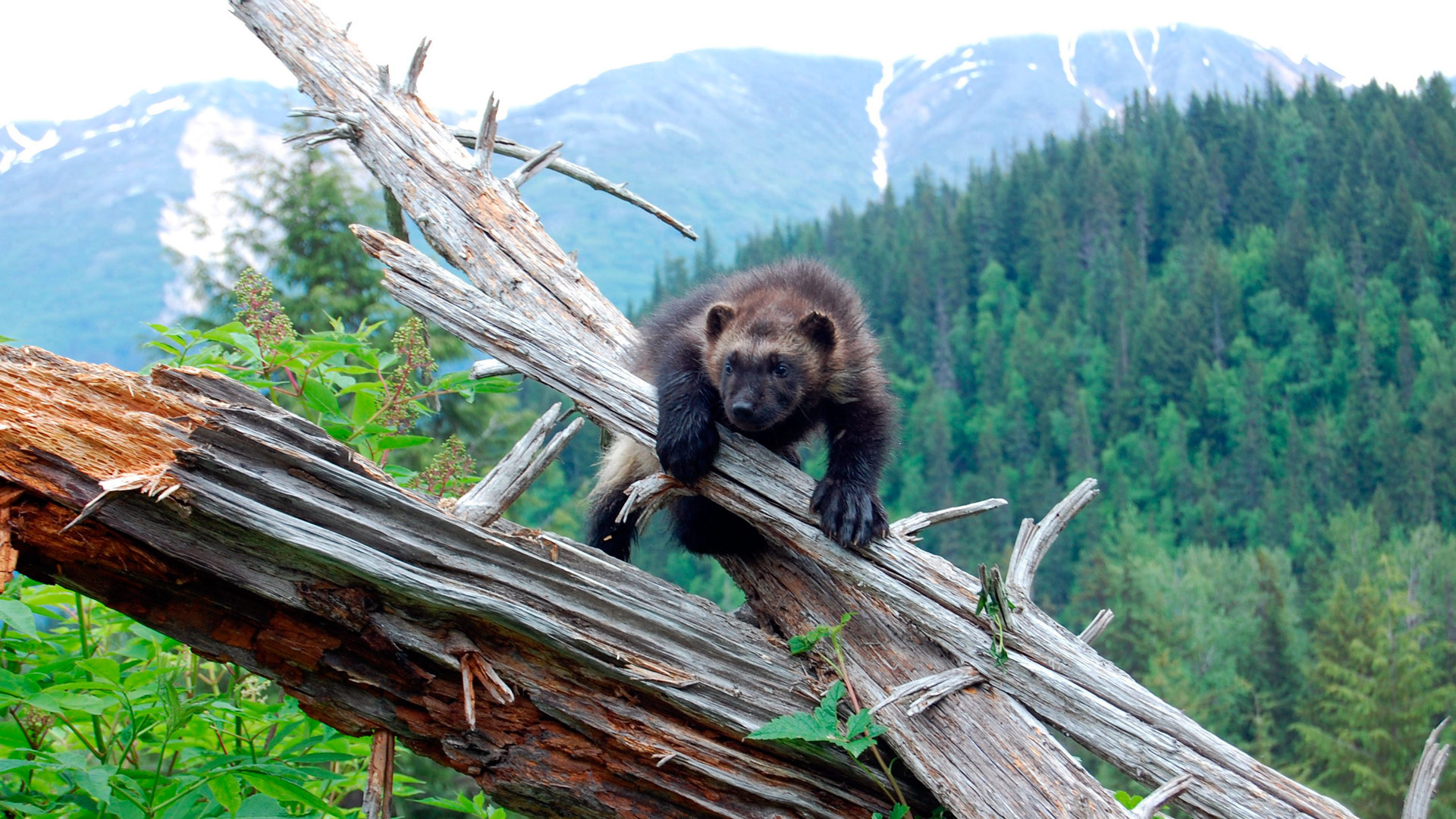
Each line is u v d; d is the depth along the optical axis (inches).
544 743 165.8
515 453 166.2
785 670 175.8
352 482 153.7
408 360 202.4
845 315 226.4
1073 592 2362.2
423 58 251.6
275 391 212.4
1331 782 1572.3
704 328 214.4
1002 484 3235.7
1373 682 1563.7
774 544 195.3
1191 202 4783.5
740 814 169.5
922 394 3914.9
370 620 155.6
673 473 181.2
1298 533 2783.0
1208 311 4028.1
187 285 580.4
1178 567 2206.0
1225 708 1812.3
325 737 183.9
